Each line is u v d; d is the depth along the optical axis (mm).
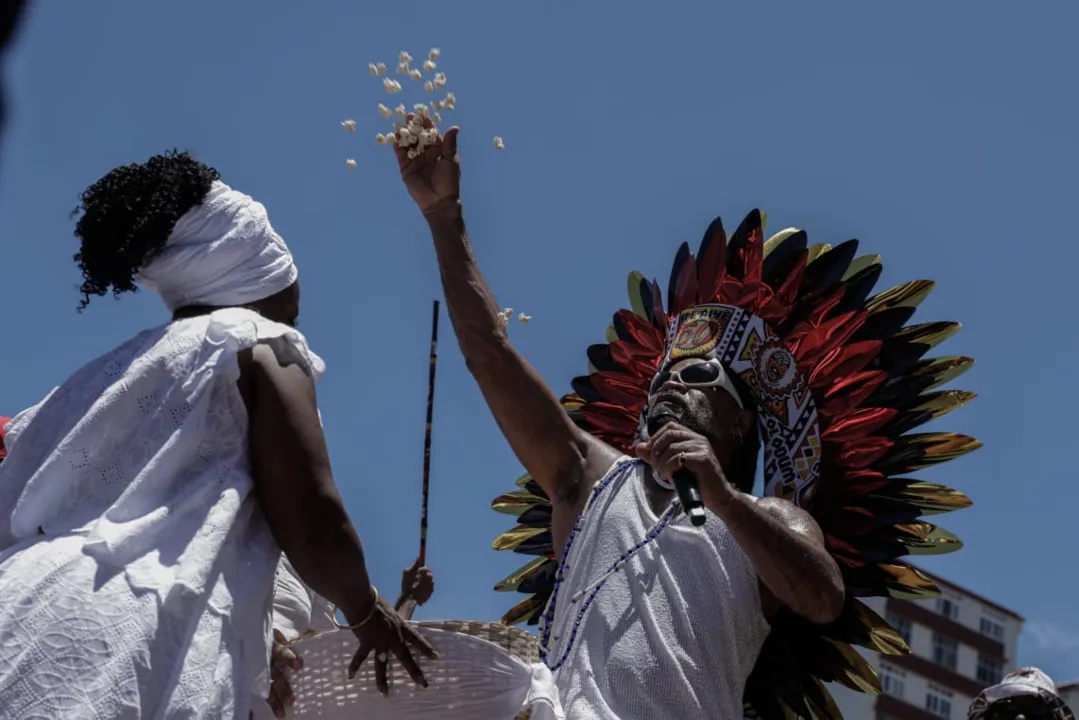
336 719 5281
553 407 7098
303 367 5055
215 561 4688
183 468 4801
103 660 4430
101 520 4652
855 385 7719
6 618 4453
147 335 5012
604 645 6297
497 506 8391
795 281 7750
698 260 7906
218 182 5301
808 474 7617
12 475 4891
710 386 7371
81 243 5199
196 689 4500
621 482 6848
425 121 7012
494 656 5320
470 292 7059
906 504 7613
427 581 5934
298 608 5898
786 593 6289
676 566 6445
